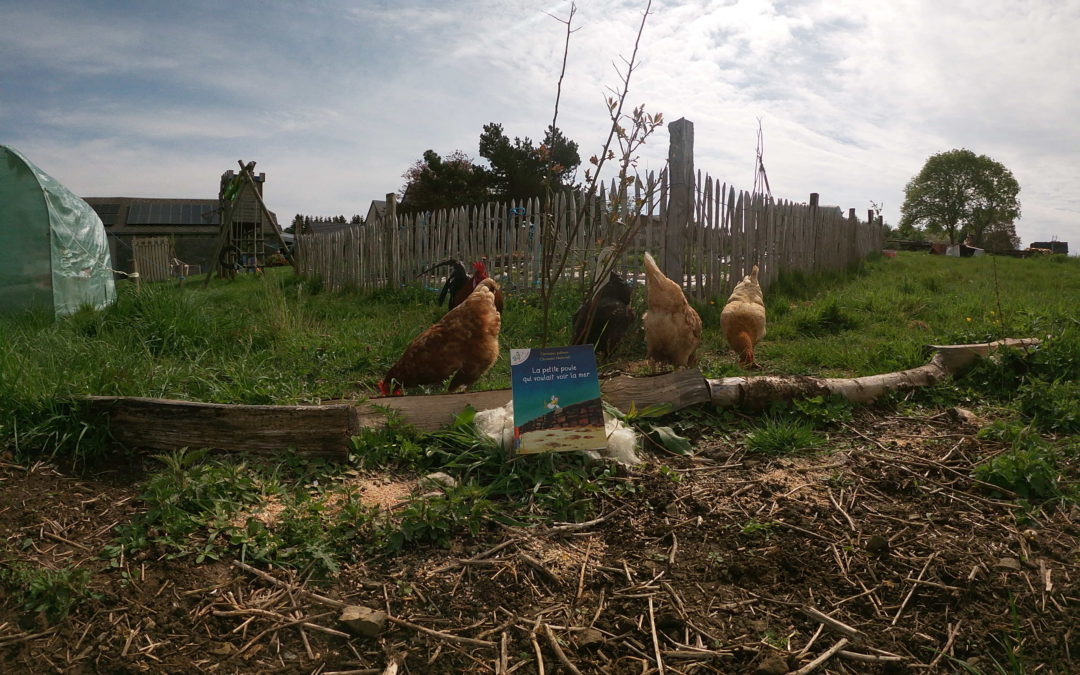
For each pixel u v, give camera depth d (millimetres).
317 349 2553
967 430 1728
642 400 1752
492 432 1503
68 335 2361
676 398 1766
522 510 1287
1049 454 1444
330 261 5785
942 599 1043
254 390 1826
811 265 5500
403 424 1548
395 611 995
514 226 4480
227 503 1215
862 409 1889
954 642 955
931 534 1231
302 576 1062
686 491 1387
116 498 1261
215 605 989
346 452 1423
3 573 1016
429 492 1323
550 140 1992
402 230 5051
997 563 1130
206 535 1142
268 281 4438
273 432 1413
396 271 5039
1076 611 1007
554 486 1356
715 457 1566
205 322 2744
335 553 1111
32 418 1437
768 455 1583
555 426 1432
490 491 1337
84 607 962
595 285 2217
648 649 943
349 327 3213
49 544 1103
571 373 1458
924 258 9117
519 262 4469
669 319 2152
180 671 860
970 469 1484
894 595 1058
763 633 975
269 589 1030
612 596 1054
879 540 1177
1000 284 5141
